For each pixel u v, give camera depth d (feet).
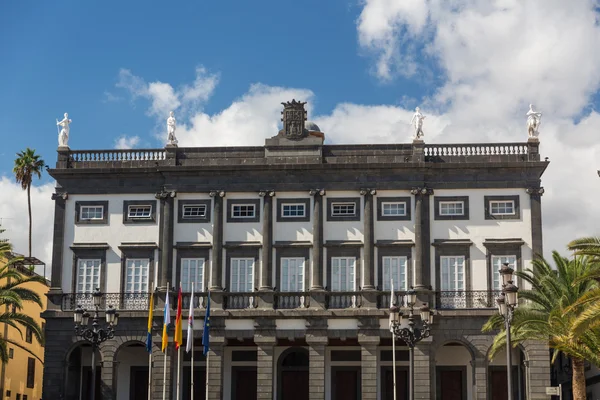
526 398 189.26
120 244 202.08
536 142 198.90
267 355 190.90
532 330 162.09
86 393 205.98
